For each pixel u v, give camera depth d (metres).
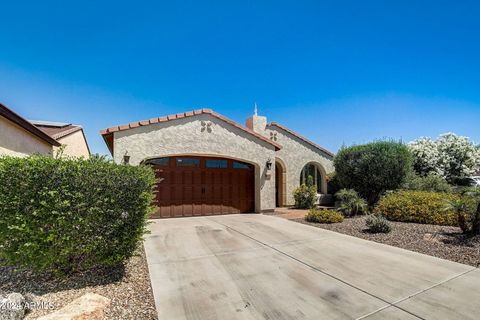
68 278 4.79
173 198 12.55
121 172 5.05
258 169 14.37
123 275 5.05
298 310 3.74
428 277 4.96
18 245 4.28
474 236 7.36
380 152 13.52
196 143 12.55
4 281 4.62
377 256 6.29
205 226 10.16
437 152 17.78
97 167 4.82
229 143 13.43
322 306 3.86
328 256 6.31
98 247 4.77
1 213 4.18
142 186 5.30
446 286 4.55
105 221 4.81
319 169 20.58
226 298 4.13
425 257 6.18
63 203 4.35
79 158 4.87
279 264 5.76
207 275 5.12
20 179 4.27
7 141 8.20
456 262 5.80
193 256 6.34
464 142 18.12
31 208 4.29
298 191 17.11
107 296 4.11
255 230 9.41
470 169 17.77
